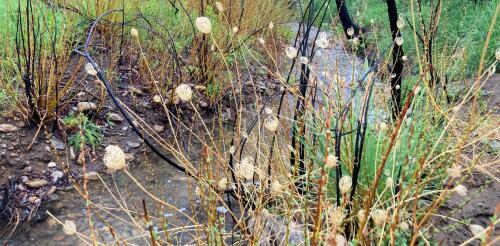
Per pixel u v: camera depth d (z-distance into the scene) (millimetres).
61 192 2260
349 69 3281
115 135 2758
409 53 4402
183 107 3217
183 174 2514
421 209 1698
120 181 2406
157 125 2977
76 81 3014
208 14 3953
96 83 3061
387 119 2301
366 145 1959
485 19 4723
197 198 2281
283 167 1988
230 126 3137
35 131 2529
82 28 3318
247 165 1181
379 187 1798
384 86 2514
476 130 2330
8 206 2109
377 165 1860
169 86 3234
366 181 1873
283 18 6137
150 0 4047
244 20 4602
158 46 3578
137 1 3822
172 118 3068
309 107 2070
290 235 1663
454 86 3018
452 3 5578
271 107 3219
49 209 2137
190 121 3121
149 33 3613
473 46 4172
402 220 1504
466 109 2717
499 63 3949
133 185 2391
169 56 3361
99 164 2506
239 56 3895
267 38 4871
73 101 2844
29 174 2303
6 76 2607
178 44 3510
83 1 3639
